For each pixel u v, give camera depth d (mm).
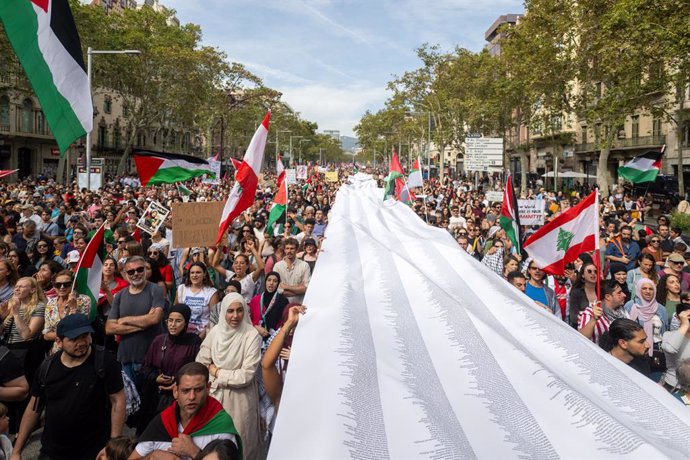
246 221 13016
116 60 37781
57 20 4461
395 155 16203
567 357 2975
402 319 3170
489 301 3664
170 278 8023
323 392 2439
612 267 6898
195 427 3586
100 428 4172
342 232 5547
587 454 2123
